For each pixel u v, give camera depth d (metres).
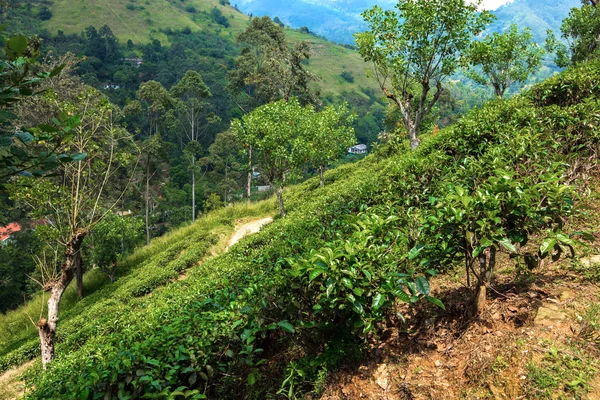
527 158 5.26
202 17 166.75
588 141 6.11
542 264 4.18
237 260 10.89
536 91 9.85
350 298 3.27
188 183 59.97
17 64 1.87
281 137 16.58
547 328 3.12
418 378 3.28
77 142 9.84
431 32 16.20
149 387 3.54
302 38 187.75
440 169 7.53
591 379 2.59
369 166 23.56
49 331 8.80
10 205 27.20
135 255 23.97
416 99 25.94
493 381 2.88
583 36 22.34
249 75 44.19
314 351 4.04
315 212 10.53
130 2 149.88
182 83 55.28
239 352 3.98
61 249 17.23
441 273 4.87
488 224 3.24
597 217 4.88
